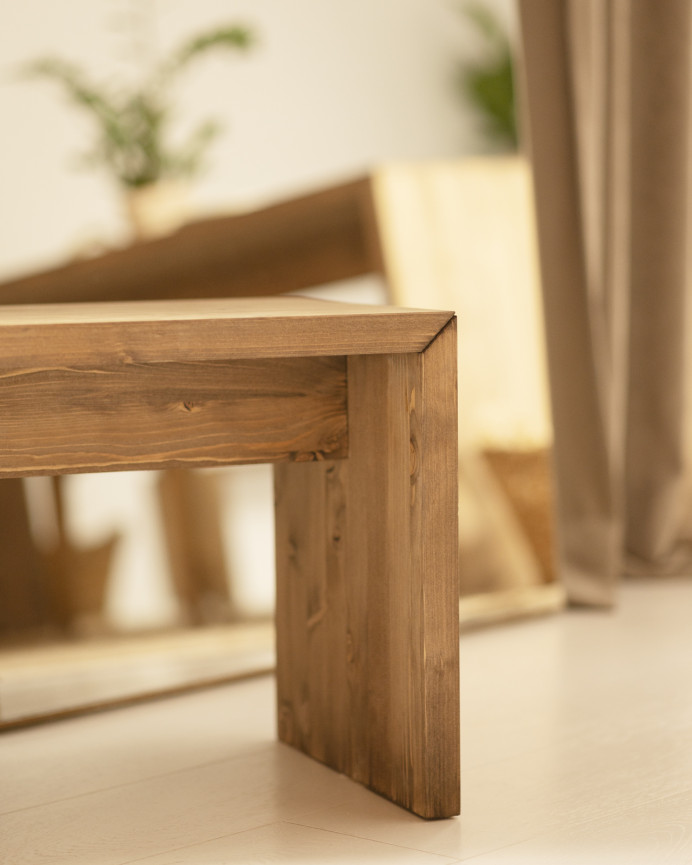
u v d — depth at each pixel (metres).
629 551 3.31
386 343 2.02
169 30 6.42
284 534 2.32
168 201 5.07
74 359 1.93
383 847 2.00
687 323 3.24
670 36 3.09
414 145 7.41
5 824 2.08
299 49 6.93
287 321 1.99
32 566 3.47
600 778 2.14
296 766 2.23
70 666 2.69
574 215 2.96
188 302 2.31
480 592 2.97
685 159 3.15
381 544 2.12
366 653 2.15
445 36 7.50
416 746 2.07
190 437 2.07
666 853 1.96
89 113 6.10
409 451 2.06
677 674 2.53
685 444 3.28
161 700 2.50
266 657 2.66
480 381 3.00
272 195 6.84
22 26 5.96
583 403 2.98
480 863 1.96
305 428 2.14
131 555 3.62
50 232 6.07
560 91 2.94
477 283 3.01
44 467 2.01
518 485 3.00
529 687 2.48
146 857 1.99
